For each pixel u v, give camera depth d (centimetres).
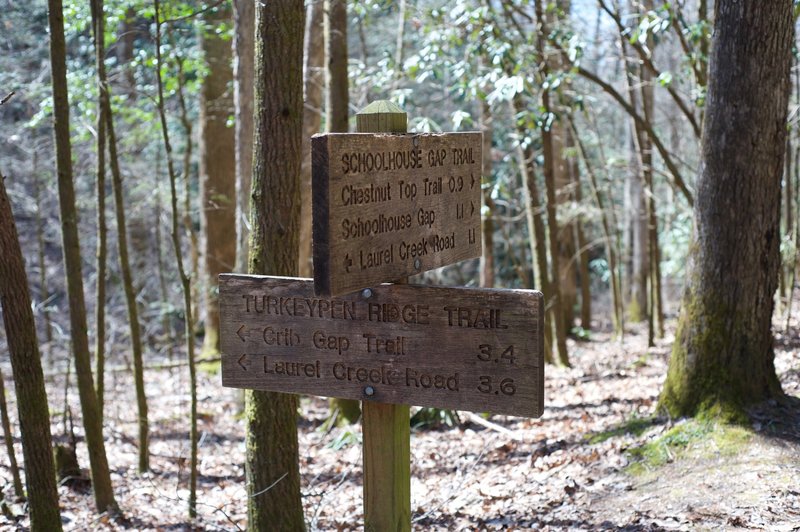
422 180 346
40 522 516
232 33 1221
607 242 1800
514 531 581
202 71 1310
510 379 313
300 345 349
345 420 1011
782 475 590
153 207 1797
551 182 1353
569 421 887
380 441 351
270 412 521
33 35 1630
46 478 516
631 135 1978
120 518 712
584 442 731
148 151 1884
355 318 338
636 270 2248
